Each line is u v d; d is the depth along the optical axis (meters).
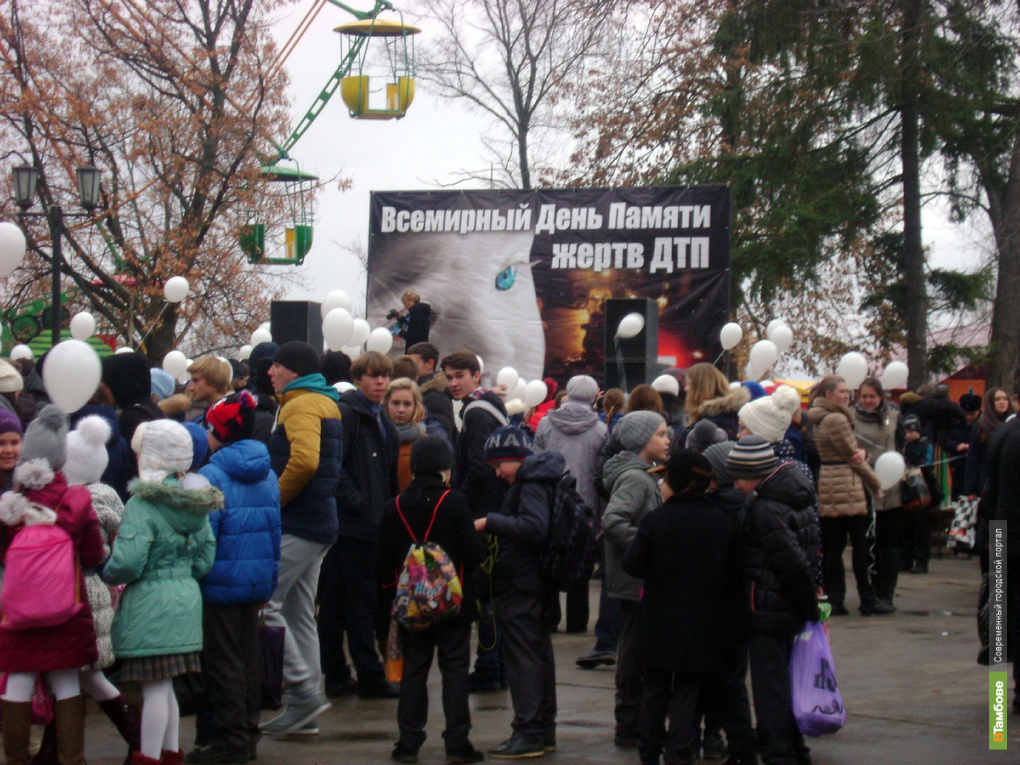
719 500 5.17
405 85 27.75
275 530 5.55
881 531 9.94
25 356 12.47
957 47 20.00
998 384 19.89
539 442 7.89
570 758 5.57
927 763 5.32
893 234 24.62
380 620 7.31
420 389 8.08
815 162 21.72
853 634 8.80
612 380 11.82
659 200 15.33
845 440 9.45
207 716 5.75
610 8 22.61
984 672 7.36
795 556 4.93
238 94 26.73
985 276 21.70
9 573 4.77
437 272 15.85
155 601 4.97
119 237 26.61
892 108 21.08
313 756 5.61
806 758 5.23
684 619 4.98
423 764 5.48
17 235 8.67
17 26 25.55
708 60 22.97
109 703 5.31
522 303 15.63
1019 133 20.09
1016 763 5.32
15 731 4.88
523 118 29.22
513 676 5.61
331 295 10.58
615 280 15.39
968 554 14.30
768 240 21.27
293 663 6.02
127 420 6.34
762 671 5.07
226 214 27.09
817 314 28.86
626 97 24.09
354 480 6.89
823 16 20.94
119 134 26.30
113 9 25.95
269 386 7.48
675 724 5.04
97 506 5.39
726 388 7.38
